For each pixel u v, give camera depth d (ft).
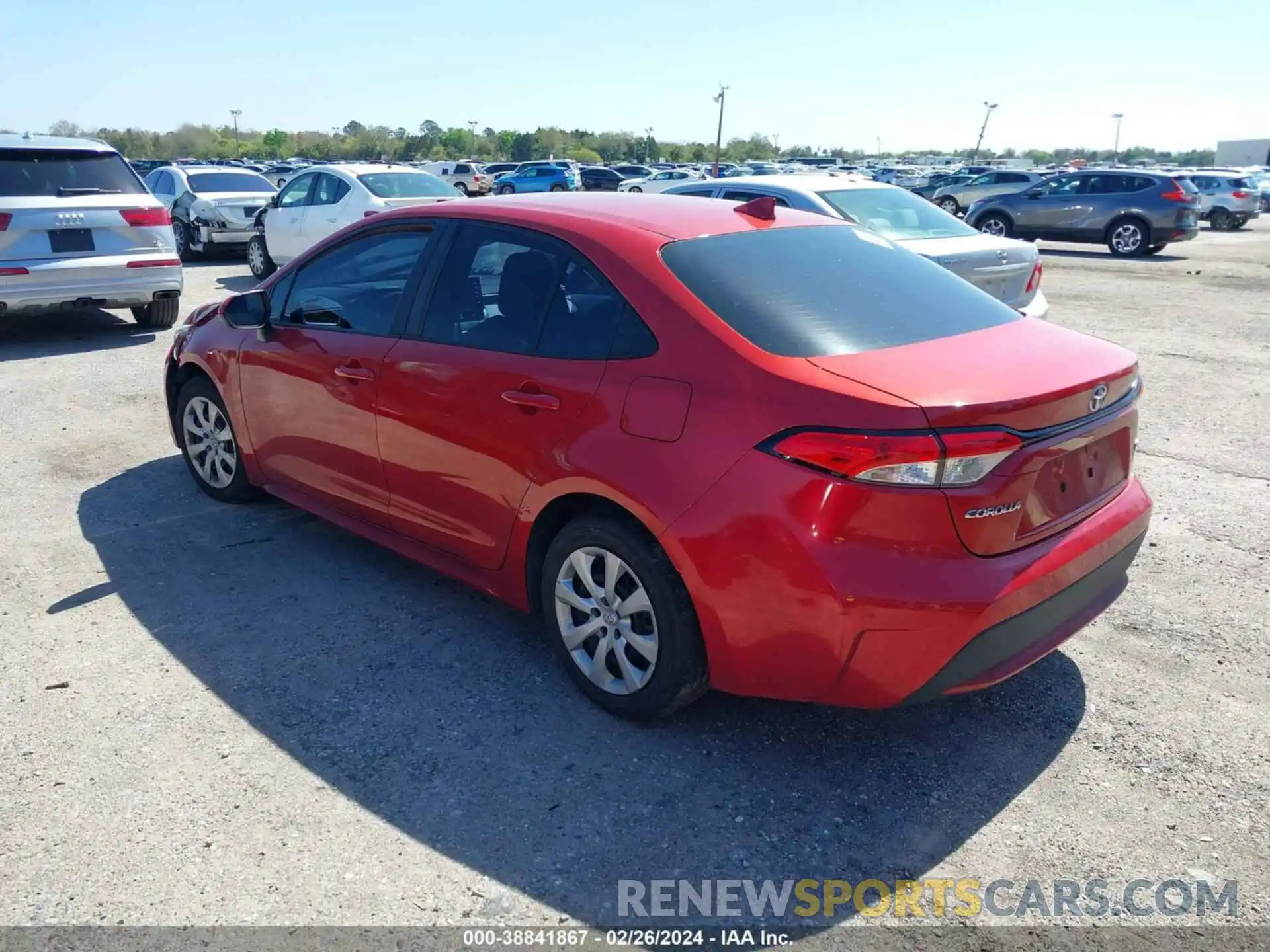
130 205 30.66
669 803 9.86
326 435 14.43
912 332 10.64
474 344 12.16
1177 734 10.95
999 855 9.18
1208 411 24.54
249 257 48.60
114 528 16.69
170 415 18.58
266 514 17.43
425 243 13.29
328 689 11.85
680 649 10.32
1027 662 9.73
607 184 131.75
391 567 15.29
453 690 11.85
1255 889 8.72
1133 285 51.11
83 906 8.45
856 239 12.86
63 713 11.25
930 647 9.00
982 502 8.95
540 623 13.57
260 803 9.77
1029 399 9.12
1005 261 27.35
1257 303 44.09
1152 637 13.10
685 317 10.26
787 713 11.43
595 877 8.86
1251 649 12.76
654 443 10.06
